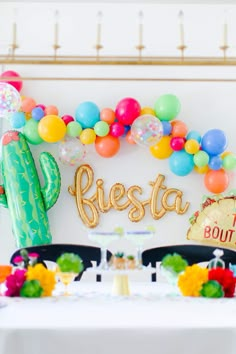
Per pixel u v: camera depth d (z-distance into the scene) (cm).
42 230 404
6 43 464
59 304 222
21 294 237
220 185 417
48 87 451
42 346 178
